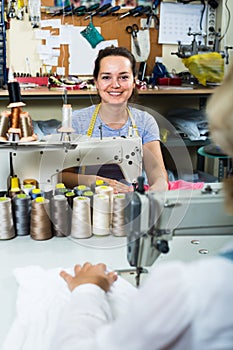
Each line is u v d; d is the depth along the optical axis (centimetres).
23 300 115
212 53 343
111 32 363
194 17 378
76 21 354
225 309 62
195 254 144
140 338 65
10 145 168
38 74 355
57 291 114
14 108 159
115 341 67
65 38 355
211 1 377
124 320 67
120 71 222
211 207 115
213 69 343
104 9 354
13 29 344
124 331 66
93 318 85
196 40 382
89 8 351
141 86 332
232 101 66
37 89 319
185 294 63
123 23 364
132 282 125
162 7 369
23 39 348
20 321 106
